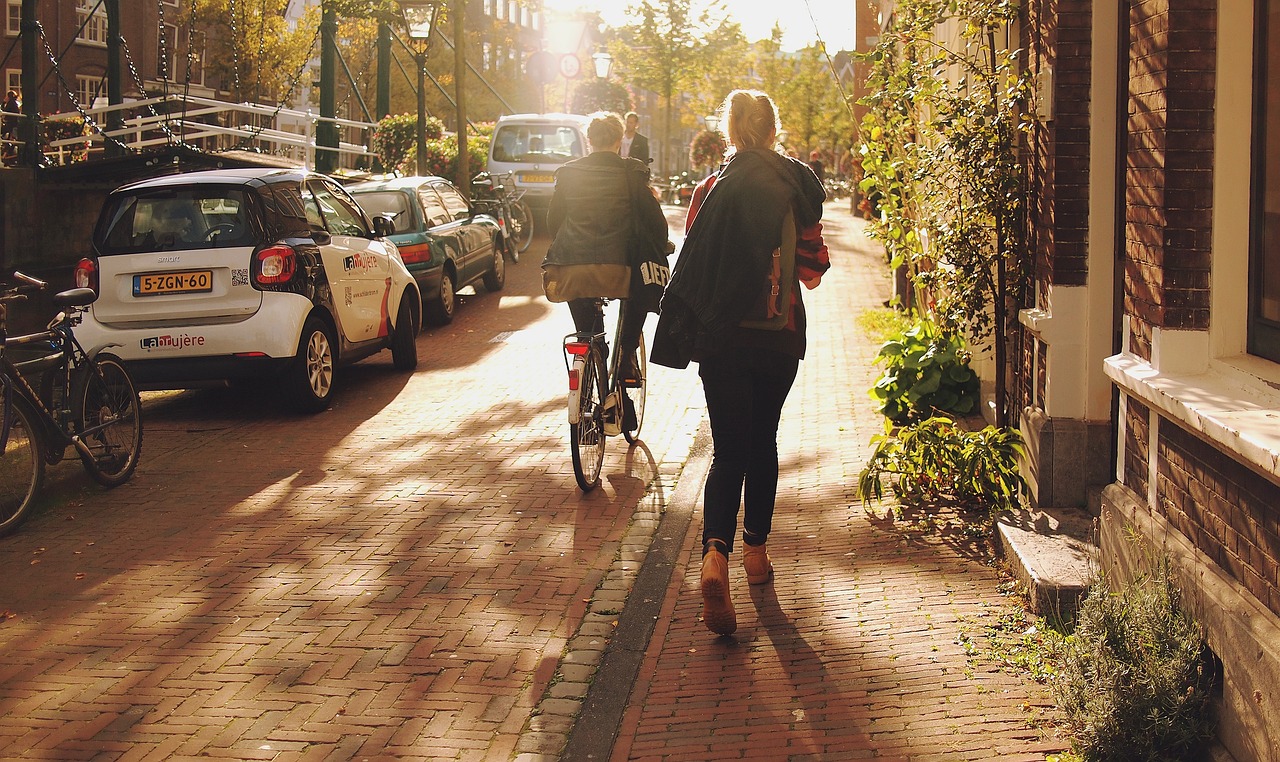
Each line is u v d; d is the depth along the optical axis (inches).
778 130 194.2
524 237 827.4
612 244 268.7
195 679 174.1
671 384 399.5
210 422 355.9
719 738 151.9
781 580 208.7
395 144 978.7
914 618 185.9
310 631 191.6
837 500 252.8
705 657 177.9
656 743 151.9
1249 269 156.8
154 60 1578.5
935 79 276.7
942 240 265.3
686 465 295.7
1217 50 155.2
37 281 263.3
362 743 154.1
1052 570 186.2
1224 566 143.4
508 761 149.6
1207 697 142.5
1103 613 151.0
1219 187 156.5
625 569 220.2
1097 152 217.5
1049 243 226.2
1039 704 155.6
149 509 263.9
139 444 294.4
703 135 1533.0
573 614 198.1
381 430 338.3
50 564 227.6
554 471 289.4
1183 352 160.9
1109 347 221.8
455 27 866.8
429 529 244.7
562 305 600.7
